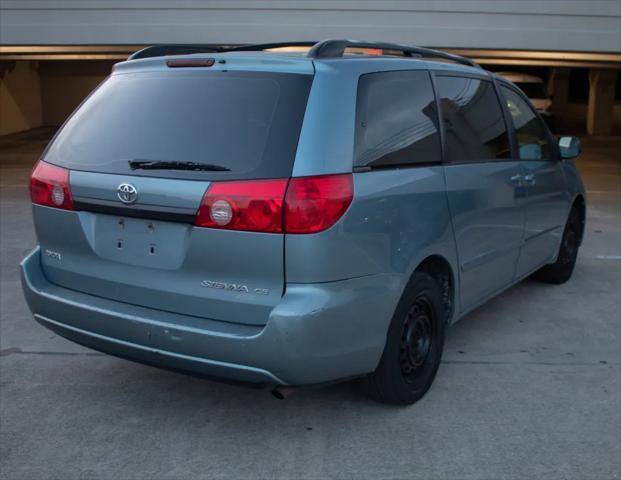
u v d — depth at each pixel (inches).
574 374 160.2
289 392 120.6
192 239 116.4
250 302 114.6
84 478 116.2
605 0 467.8
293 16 475.8
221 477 117.0
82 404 143.0
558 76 1219.2
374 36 475.2
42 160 137.9
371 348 124.1
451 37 474.0
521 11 469.7
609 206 402.6
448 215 143.8
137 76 134.5
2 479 115.3
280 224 111.0
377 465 120.9
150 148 123.0
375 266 122.1
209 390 150.3
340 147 117.3
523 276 196.1
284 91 118.6
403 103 136.9
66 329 132.0
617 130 1086.4
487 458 123.3
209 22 480.4
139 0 479.2
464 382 155.1
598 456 124.3
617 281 239.1
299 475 117.6
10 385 151.6
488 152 167.8
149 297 123.3
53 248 136.7
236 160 115.3
